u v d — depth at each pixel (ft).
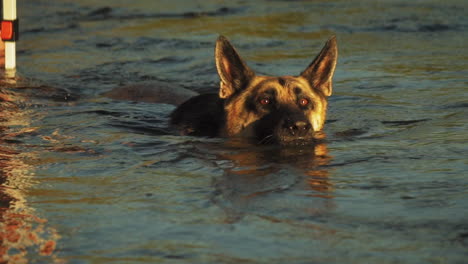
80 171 45.73
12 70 91.56
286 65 98.27
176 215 35.83
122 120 66.13
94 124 63.52
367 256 29.89
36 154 50.98
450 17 139.54
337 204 37.45
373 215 35.35
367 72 92.12
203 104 67.00
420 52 105.91
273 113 59.47
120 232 33.32
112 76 93.30
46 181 43.09
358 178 43.27
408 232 32.73
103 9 163.73
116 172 45.47
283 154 51.96
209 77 92.84
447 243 31.17
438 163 46.78
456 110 68.03
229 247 31.17
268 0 172.24
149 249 31.07
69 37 126.72
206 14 151.84
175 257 30.14
